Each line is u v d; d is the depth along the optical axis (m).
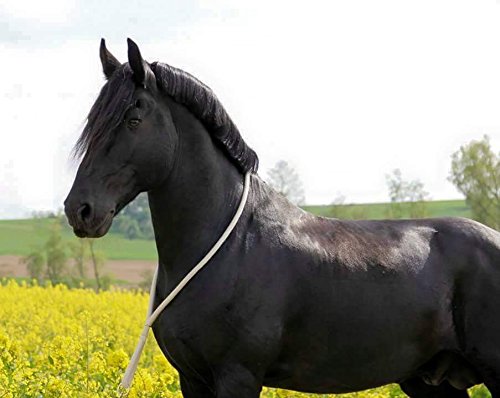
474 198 49.41
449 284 5.08
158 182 4.55
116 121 4.38
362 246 4.96
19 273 41.75
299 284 4.69
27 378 6.51
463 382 5.31
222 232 4.69
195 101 4.64
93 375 7.01
